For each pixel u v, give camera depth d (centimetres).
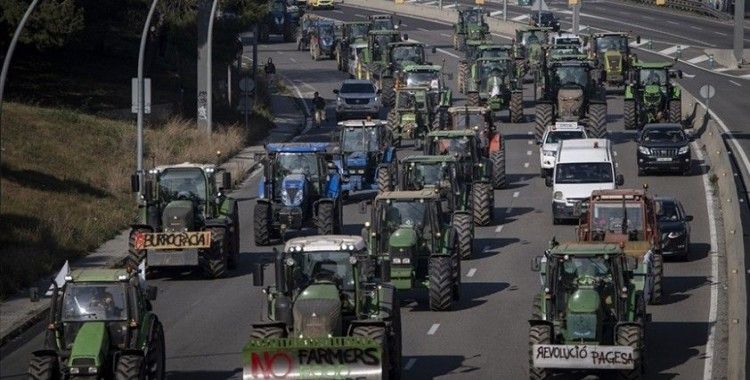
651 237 8625
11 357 7056
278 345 5591
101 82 17812
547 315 6350
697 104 16988
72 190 12250
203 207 9281
